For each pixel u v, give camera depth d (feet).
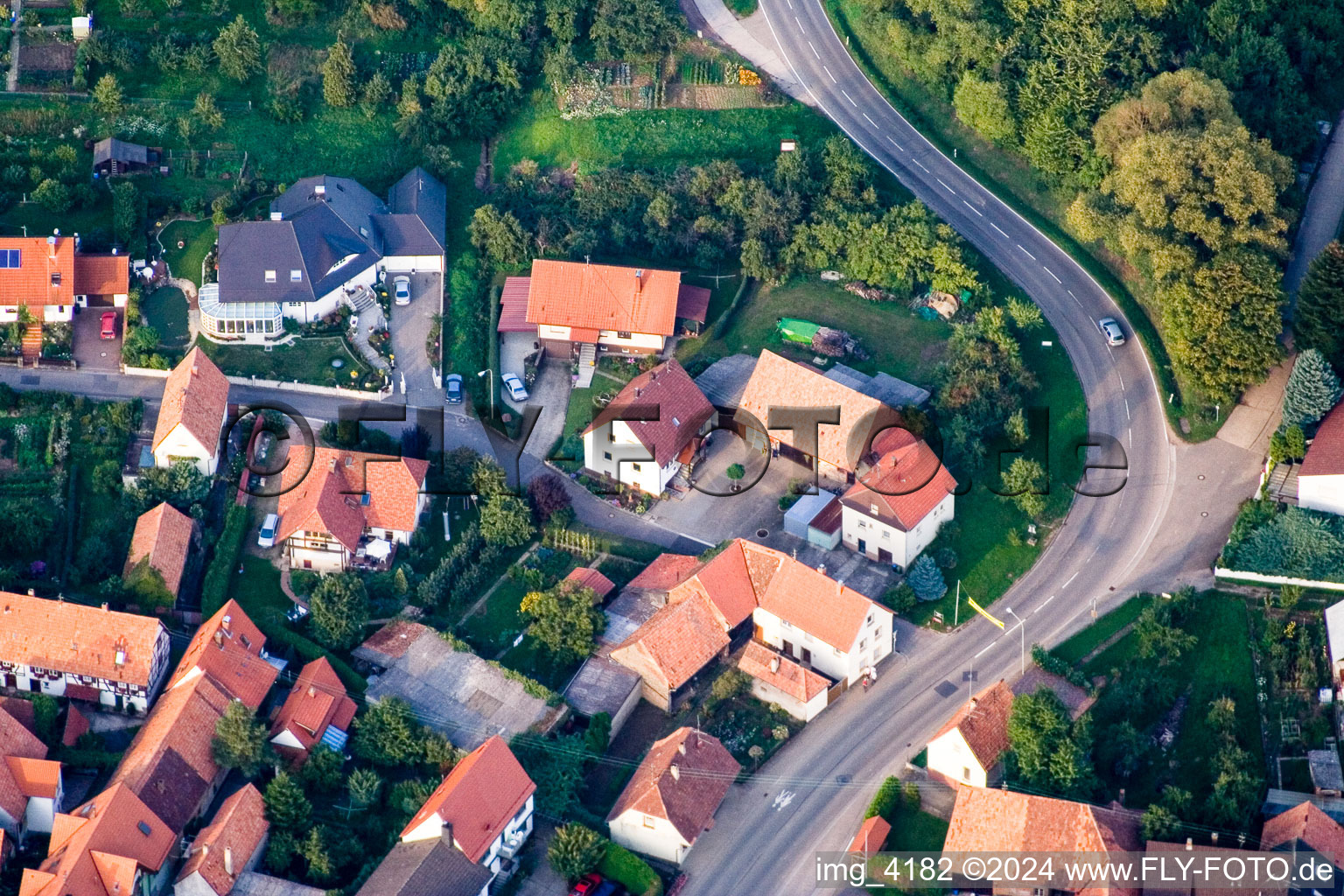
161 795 491.31
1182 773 522.06
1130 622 567.59
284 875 488.85
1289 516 574.56
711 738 520.83
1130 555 588.91
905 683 553.64
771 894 494.59
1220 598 568.41
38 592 554.87
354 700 534.78
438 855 475.72
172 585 556.51
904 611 574.56
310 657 547.08
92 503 584.81
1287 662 543.80
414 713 530.27
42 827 498.28
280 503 591.37
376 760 517.96
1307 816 486.79
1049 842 486.79
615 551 591.37
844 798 520.42
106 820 473.26
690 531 602.03
